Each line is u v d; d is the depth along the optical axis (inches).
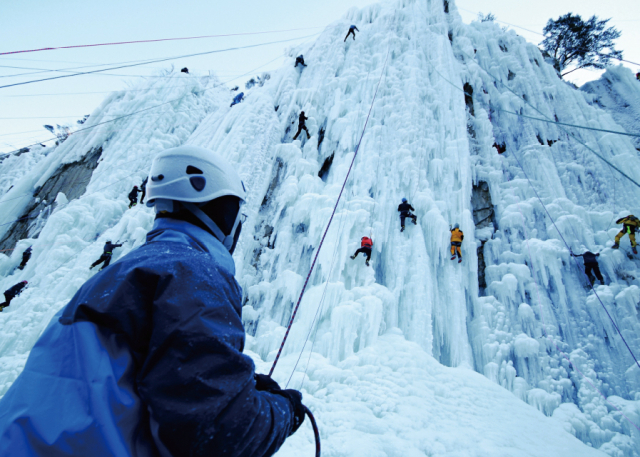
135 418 22.4
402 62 503.8
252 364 27.0
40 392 21.7
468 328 315.9
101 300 24.4
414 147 402.3
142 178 518.3
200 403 21.7
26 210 540.7
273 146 458.3
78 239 401.4
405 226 354.0
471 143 452.8
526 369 283.6
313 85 526.9
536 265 341.4
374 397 195.0
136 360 24.2
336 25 597.0
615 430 243.3
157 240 32.8
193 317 24.3
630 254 344.8
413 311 296.2
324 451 158.9
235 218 41.3
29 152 803.4
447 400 200.2
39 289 344.8
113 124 601.0
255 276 350.3
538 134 488.4
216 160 39.2
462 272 330.6
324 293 282.0
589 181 436.1
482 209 400.5
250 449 24.4
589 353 297.9
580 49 806.5
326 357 247.9
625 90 578.2
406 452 154.8
